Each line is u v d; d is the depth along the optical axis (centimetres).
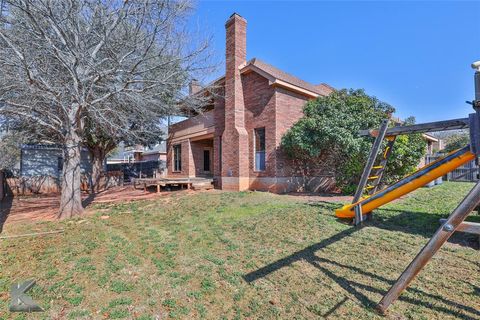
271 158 1237
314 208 800
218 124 1546
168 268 439
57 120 942
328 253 471
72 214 881
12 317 312
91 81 874
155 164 2472
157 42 912
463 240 491
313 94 1355
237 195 1140
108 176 1916
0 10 694
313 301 333
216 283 386
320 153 1175
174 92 1179
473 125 334
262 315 310
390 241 505
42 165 1841
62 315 317
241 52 1409
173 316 311
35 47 772
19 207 1137
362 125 1008
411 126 564
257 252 495
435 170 520
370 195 652
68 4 761
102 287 381
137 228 698
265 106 1278
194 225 704
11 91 827
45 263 469
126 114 1123
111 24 867
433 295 329
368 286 359
